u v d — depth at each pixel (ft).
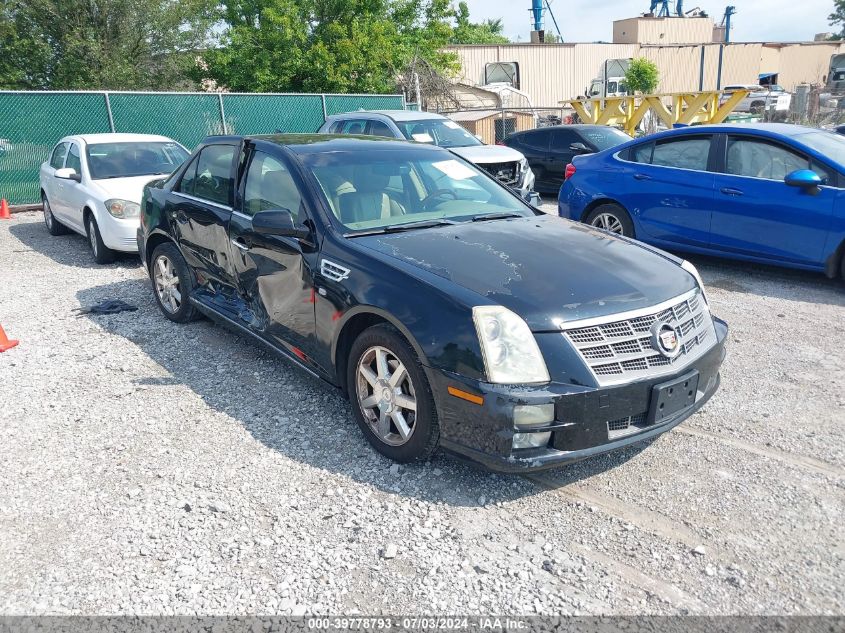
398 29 89.45
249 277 15.40
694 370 11.12
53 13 75.77
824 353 17.06
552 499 10.95
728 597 8.73
